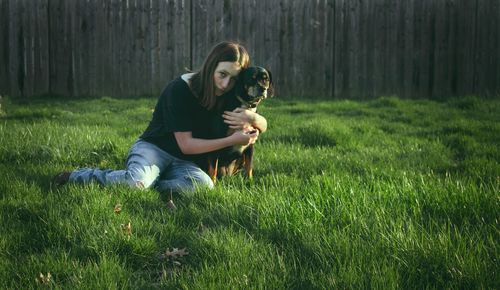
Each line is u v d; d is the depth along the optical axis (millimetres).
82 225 3324
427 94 11953
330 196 3709
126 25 11719
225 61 4156
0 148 5445
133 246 3072
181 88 4285
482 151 5980
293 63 11875
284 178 4586
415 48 11883
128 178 4152
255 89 4227
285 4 11758
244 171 4945
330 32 11820
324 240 3068
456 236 3020
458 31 11836
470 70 11906
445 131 7438
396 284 2541
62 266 2816
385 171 4926
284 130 7223
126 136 6816
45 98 11500
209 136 4488
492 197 3637
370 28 11828
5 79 11633
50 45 11648
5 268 2803
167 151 4434
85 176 4262
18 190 4082
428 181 4289
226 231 3268
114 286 2600
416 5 11797
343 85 11938
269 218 3420
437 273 2680
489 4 11773
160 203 3922
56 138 6000
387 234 3086
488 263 2709
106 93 11820
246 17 11766
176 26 11758
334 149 6203
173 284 2664
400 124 7992
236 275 2689
